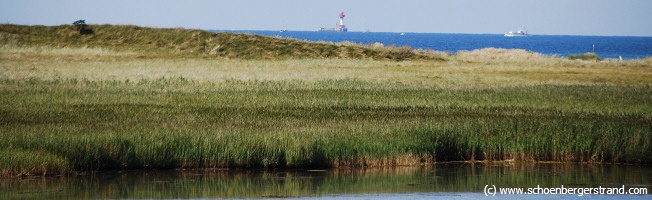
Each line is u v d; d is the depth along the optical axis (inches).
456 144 3550.7
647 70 7790.4
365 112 4411.9
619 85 6156.5
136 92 5324.8
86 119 3912.4
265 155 3297.2
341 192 2888.8
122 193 2834.6
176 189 2915.8
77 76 6446.9
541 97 5206.7
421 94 5388.8
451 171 3316.9
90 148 3152.1
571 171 3324.3
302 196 2819.9
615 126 3681.1
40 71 6806.1
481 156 3567.9
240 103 4805.6
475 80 6653.5
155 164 3228.3
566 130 3612.2
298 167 3316.9
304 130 3531.0
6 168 2977.4
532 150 3528.5
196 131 3444.9
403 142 3417.8
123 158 3189.0
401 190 2930.6
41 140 3152.1
